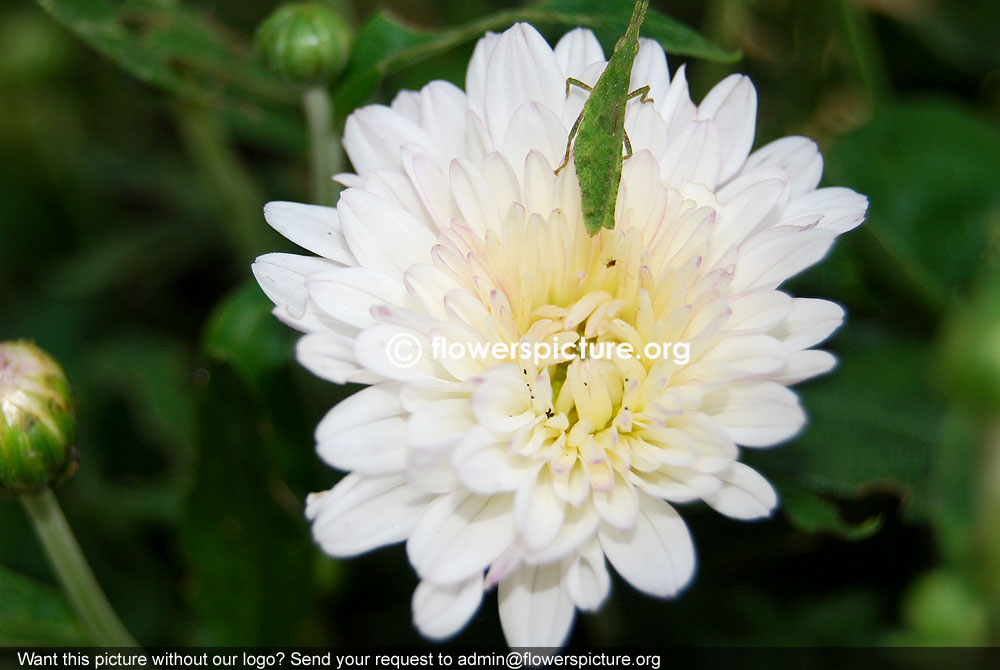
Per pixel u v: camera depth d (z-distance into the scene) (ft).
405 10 0.94
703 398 0.64
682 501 0.62
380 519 0.64
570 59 0.70
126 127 1.01
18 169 1.00
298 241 0.67
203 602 0.78
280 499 0.77
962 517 0.61
